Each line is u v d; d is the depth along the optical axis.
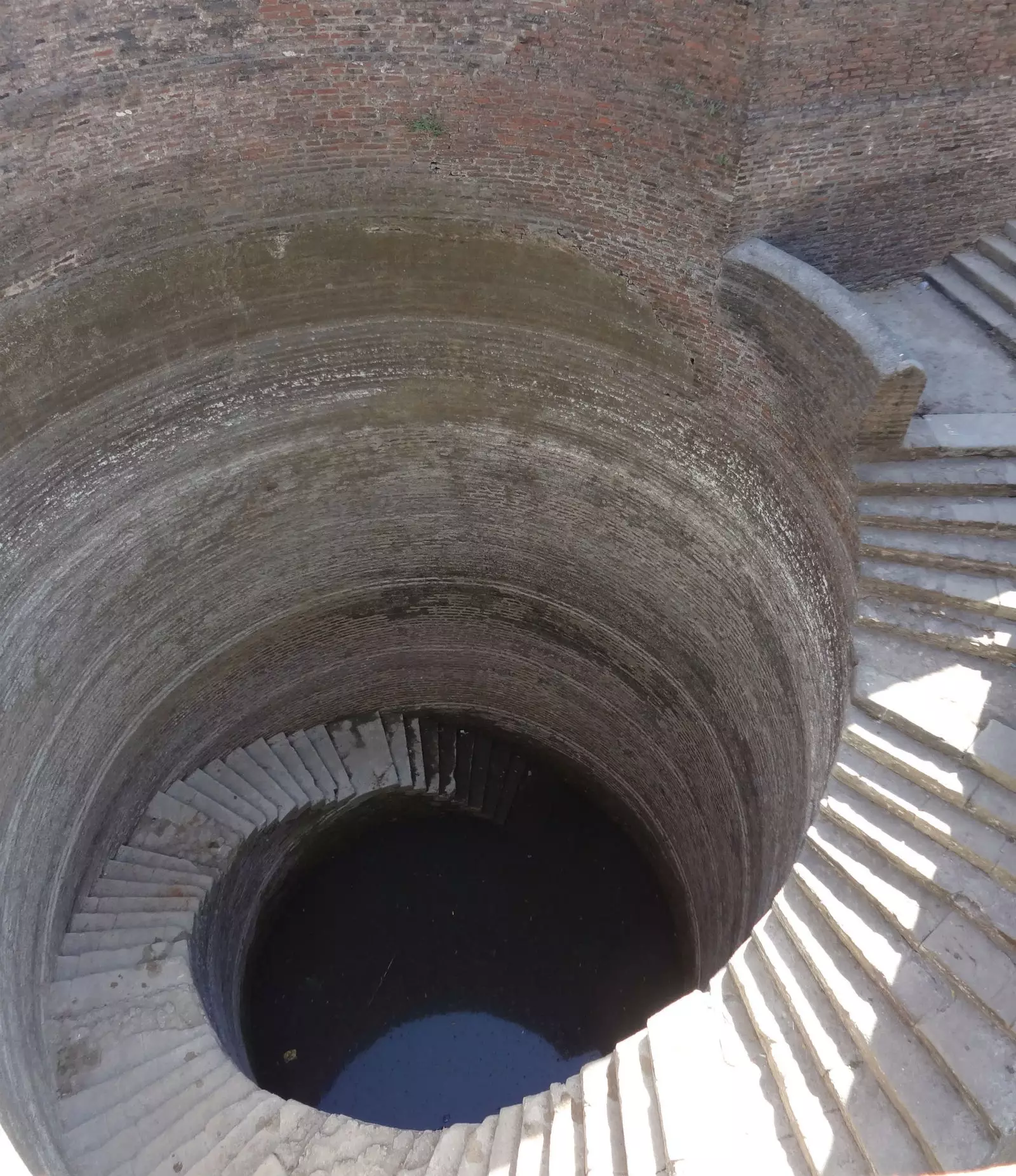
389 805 14.70
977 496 7.57
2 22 6.62
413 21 7.39
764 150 7.41
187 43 7.25
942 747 6.63
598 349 9.20
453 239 8.73
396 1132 8.28
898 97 7.50
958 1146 5.19
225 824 11.93
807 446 8.15
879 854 6.50
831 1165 5.46
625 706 12.61
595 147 7.83
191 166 7.84
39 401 8.24
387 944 14.63
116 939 10.34
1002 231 8.92
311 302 9.03
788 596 8.90
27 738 8.91
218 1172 8.20
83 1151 8.53
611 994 14.13
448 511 11.26
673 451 9.49
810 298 7.38
